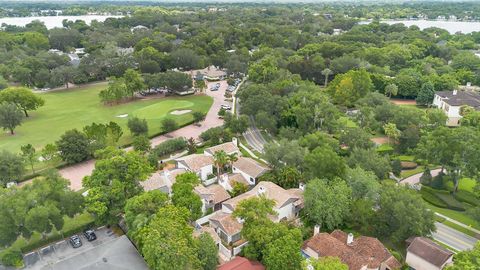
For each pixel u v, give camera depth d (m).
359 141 105.31
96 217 72.38
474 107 141.62
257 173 93.75
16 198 65.50
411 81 170.88
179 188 74.81
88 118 148.62
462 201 89.06
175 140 116.50
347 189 76.88
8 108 127.56
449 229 78.88
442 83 169.00
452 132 90.69
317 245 66.94
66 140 107.50
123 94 165.12
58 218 67.25
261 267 61.81
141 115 151.88
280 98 135.62
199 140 124.25
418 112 124.75
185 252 55.56
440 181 94.06
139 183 80.06
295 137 114.69
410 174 102.94
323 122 122.56
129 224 67.31
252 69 185.00
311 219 77.06
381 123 126.62
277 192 80.88
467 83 184.00
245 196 80.94
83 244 70.88
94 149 108.94
